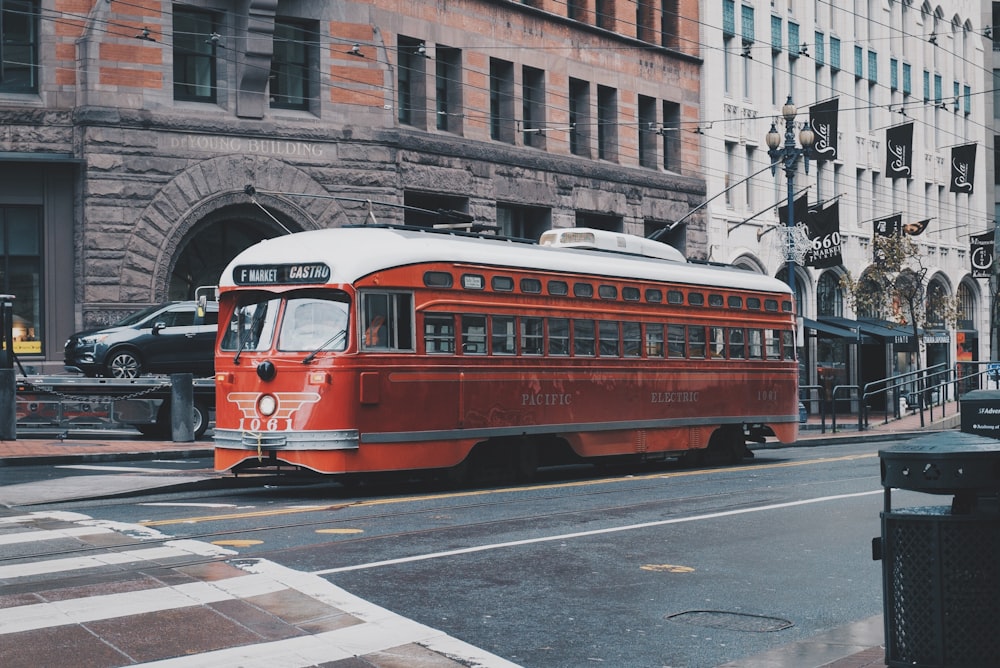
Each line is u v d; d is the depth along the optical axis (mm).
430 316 17438
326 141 31281
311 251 16875
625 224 40469
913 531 6797
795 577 11188
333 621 9086
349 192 31625
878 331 48906
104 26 28500
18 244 28531
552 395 19359
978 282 62906
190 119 29344
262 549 11898
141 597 9625
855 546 12812
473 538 12836
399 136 32562
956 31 62312
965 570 6680
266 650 8234
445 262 17719
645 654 8500
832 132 39656
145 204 28812
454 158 34281
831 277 51375
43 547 11867
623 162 40750
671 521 14367
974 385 53844
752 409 24109
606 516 14742
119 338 25688
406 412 17016
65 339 28750
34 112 28391
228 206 30078
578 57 38938
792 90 49344
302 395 16422
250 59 29797
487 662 8156
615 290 20812
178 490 17375
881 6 55125
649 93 41906
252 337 17000
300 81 31547
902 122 56500
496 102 36594
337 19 31562
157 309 26422
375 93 32125
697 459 23203
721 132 45031
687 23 43844
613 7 40688
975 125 64062
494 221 35562
